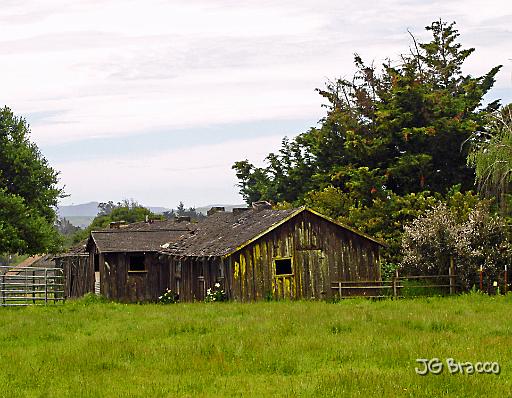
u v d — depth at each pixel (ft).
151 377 60.54
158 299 188.55
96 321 103.86
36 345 81.87
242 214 185.47
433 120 222.69
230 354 69.21
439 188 222.48
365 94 256.11
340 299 139.44
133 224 250.57
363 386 53.26
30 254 193.26
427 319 88.74
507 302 121.08
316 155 252.42
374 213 200.95
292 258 147.95
